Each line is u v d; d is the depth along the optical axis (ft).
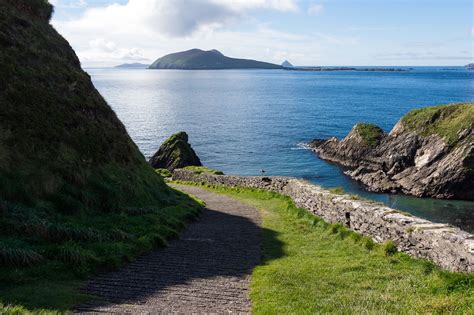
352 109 419.95
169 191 83.71
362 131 215.31
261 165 213.66
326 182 178.29
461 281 29.25
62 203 49.14
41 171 50.24
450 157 161.38
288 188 90.02
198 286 34.86
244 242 53.47
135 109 464.65
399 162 185.06
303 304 30.27
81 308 27.53
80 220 47.52
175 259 43.37
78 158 58.95
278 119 368.07
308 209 69.00
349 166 205.98
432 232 35.99
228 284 35.83
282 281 35.58
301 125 330.95
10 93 57.11
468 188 150.82
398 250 40.60
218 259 44.42
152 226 53.11
